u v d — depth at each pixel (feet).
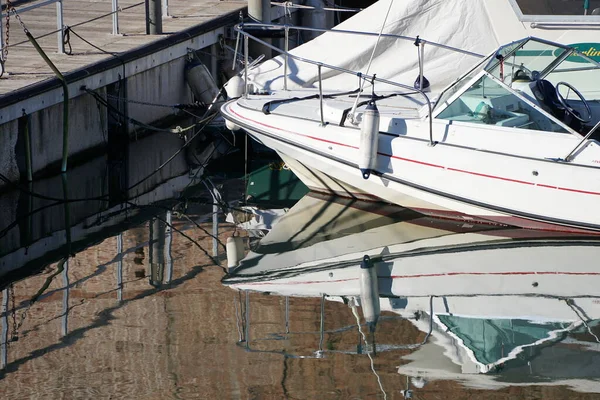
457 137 66.69
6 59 88.28
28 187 79.25
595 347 50.21
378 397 45.03
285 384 46.29
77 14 109.40
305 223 71.56
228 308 55.98
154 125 96.53
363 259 64.23
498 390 45.60
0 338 52.08
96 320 54.34
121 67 89.40
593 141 64.18
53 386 46.44
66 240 68.18
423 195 68.80
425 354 49.78
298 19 120.98
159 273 61.87
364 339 51.65
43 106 79.66
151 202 77.00
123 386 46.34
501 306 56.13
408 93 74.69
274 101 74.43
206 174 84.58
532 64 68.59
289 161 75.41
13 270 62.59
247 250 66.23
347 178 70.85
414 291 58.65
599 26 73.00
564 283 59.57
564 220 65.98
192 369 47.96
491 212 67.72
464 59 74.28
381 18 75.36
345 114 69.97
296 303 56.75
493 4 73.67
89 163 86.74
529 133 65.31
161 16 99.55
